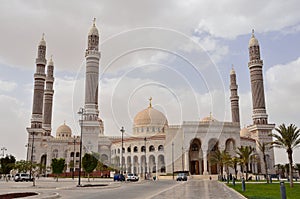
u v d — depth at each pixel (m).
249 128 114.56
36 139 112.81
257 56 113.88
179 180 67.69
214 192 30.77
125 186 43.25
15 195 25.47
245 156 70.62
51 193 27.97
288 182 58.19
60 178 87.44
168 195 27.17
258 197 24.27
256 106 111.38
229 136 100.00
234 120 121.12
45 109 130.88
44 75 117.44
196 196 26.03
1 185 49.16
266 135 108.62
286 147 43.75
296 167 105.94
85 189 36.62
